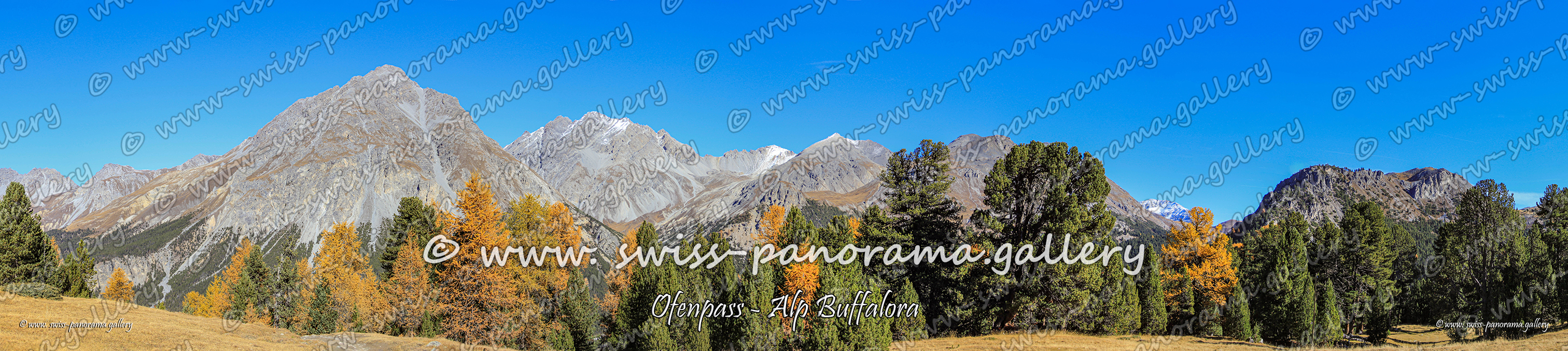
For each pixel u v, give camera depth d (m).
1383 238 71.88
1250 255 84.62
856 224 63.25
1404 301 85.25
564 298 56.03
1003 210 50.44
